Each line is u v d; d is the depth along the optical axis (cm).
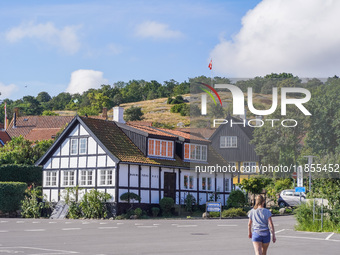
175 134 4931
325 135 3041
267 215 1485
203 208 4834
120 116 4988
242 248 1969
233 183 4966
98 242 2169
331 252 1856
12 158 5328
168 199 4453
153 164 4453
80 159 4425
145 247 1978
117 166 4212
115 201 4156
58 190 4512
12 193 4406
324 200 2911
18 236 2469
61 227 3081
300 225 2831
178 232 2692
